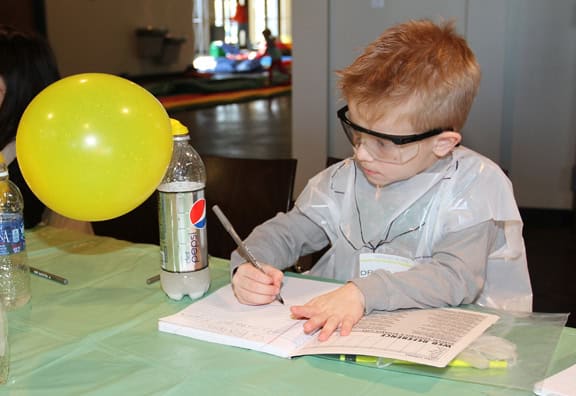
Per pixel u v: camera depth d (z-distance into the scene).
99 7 9.62
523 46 3.72
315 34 3.73
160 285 1.12
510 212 1.09
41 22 8.45
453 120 1.04
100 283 1.14
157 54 10.84
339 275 1.23
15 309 1.02
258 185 1.65
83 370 0.81
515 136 3.85
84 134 0.82
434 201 1.14
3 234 1.01
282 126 8.05
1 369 0.77
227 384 0.76
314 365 0.81
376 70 1.01
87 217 0.92
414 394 0.73
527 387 0.74
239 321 0.93
